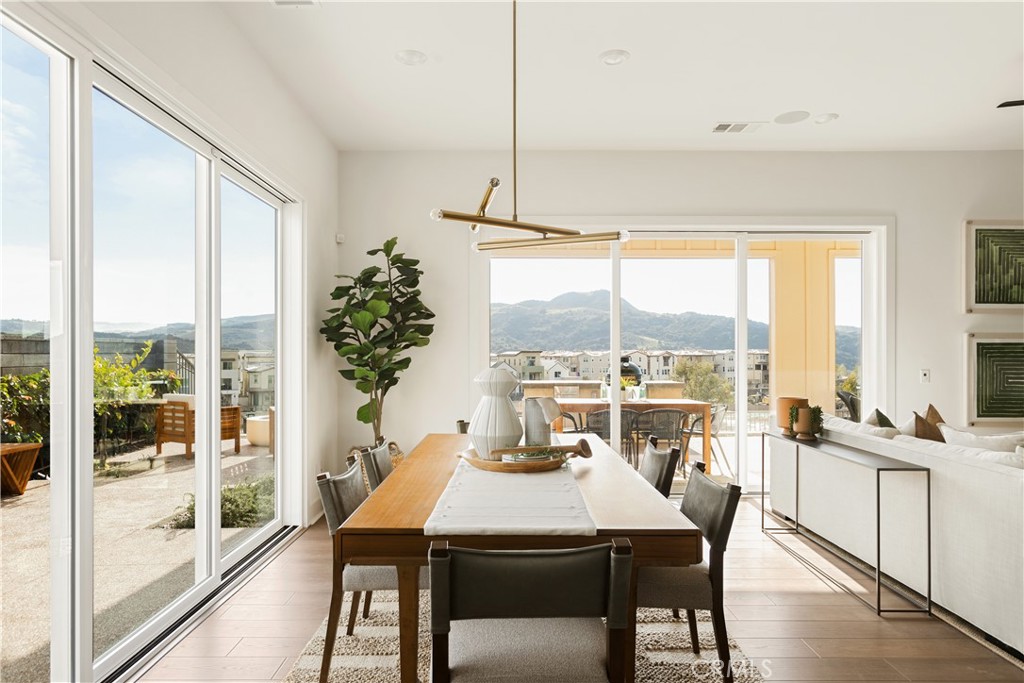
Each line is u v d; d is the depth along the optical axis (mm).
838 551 3527
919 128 4297
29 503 1717
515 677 1388
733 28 2943
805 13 2805
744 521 4156
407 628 1696
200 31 2570
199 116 2537
